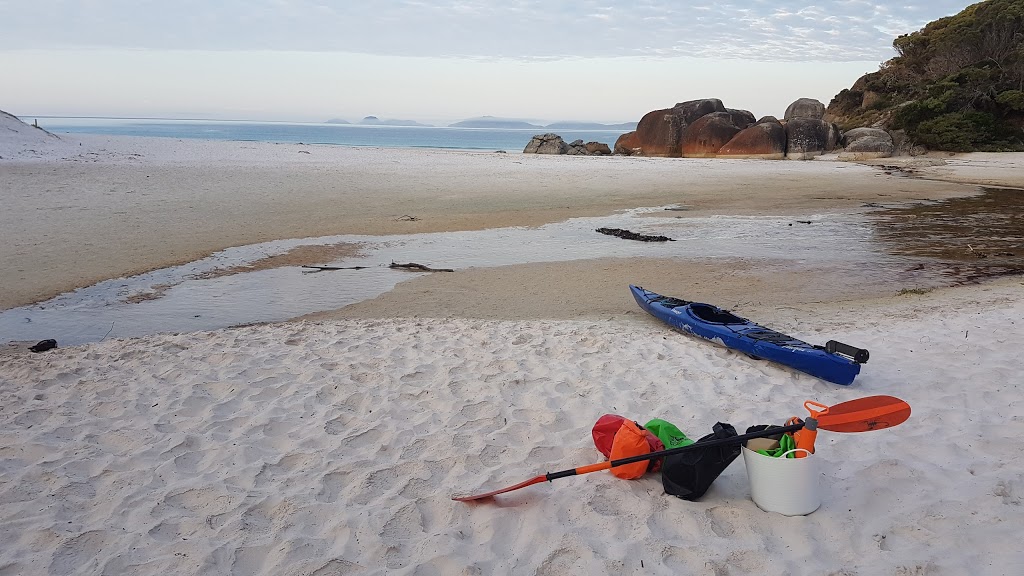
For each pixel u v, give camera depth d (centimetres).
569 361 629
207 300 963
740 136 4228
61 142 3012
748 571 311
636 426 400
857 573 306
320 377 583
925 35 5234
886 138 4175
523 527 351
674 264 1211
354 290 1024
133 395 546
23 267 1122
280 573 315
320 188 2155
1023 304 862
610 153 4894
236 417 498
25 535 349
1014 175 2866
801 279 1098
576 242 1417
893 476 392
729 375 589
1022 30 4641
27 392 556
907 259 1255
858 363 555
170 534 351
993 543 326
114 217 1567
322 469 418
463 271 1155
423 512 367
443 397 534
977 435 448
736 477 400
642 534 340
